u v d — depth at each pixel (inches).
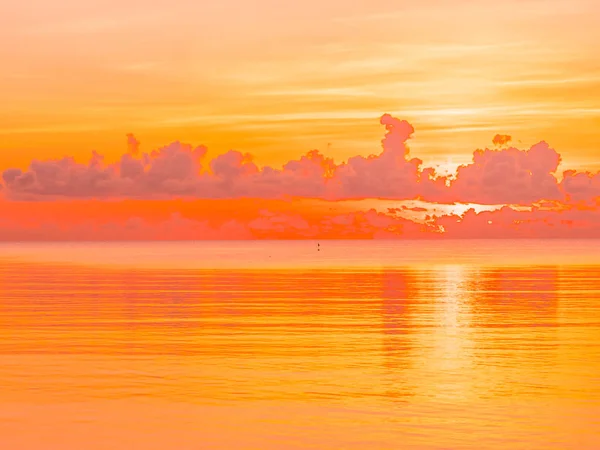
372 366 1225.4
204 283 3312.0
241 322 1803.6
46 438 823.7
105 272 4424.2
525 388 1058.7
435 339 1518.2
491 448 784.3
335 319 1863.9
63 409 943.7
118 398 1002.1
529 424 874.1
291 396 1013.8
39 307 2167.8
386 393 1031.0
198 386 1074.1
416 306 2204.7
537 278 3713.1
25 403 973.2
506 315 1952.5
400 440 813.2
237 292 2758.4
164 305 2231.8
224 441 811.4
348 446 792.3
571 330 1648.6
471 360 1277.1
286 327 1707.7
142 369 1199.6
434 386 1073.5
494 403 971.9
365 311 2058.3
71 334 1588.3
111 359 1288.1
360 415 914.1
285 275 4042.8
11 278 3750.0
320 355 1327.5
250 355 1331.2
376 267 5177.2
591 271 4478.3
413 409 944.3
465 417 904.3
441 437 823.7
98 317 1905.8
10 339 1515.7
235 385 1082.7
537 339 1518.2
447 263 5954.7
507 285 3164.4
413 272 4407.0
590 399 992.9
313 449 782.5
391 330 1658.5
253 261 6584.6
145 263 6077.8
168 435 833.5
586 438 817.5
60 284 3245.6
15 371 1181.1
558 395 1016.9
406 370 1192.2
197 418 901.8
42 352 1355.8
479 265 5502.0
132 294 2662.4
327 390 1048.8
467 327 1704.0
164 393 1030.4
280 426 868.0
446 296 2571.4
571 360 1275.8
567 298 2485.2
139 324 1761.8
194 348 1402.6
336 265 5546.3
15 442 808.9
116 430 852.6
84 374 1159.0
